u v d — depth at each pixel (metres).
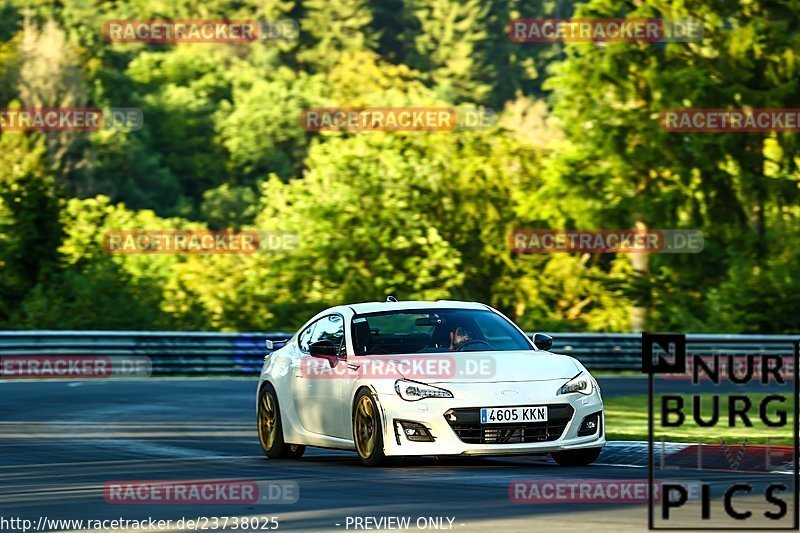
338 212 193.00
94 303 148.75
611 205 182.50
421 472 35.59
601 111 183.62
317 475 35.00
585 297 198.25
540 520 25.52
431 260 193.00
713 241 181.25
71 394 76.56
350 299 184.88
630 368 112.56
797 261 173.75
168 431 53.31
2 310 151.00
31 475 35.38
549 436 36.69
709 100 175.00
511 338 40.50
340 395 39.28
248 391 80.75
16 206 155.12
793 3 181.75
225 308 178.12
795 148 178.00
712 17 182.75
